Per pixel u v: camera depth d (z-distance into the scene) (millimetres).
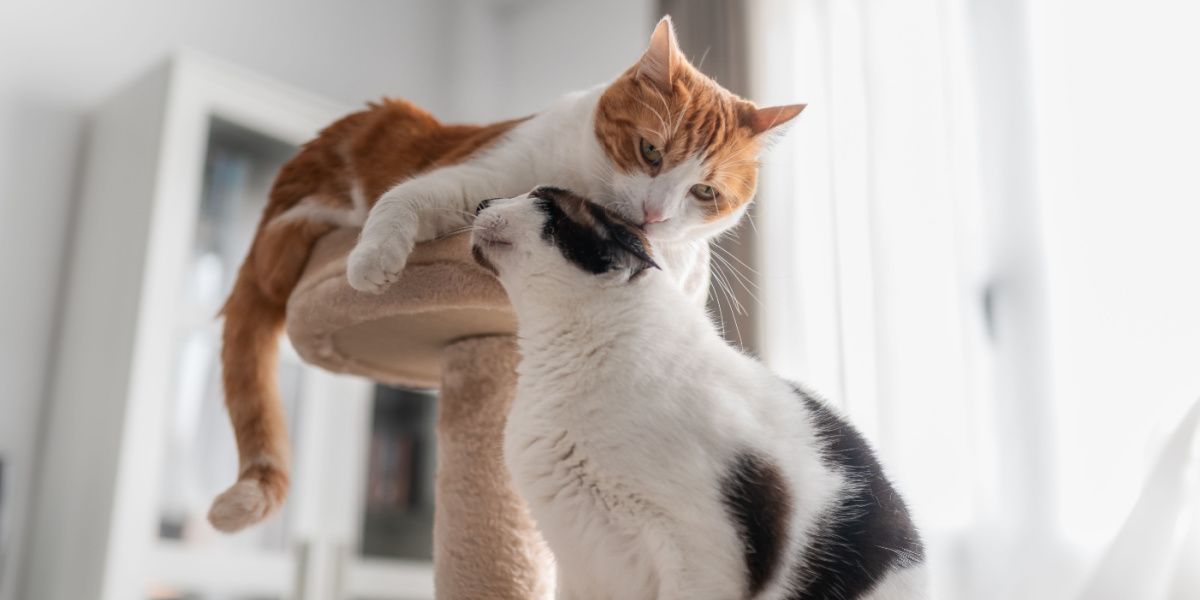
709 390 1017
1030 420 1973
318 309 1340
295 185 1553
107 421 2148
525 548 1333
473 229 1166
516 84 3625
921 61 2254
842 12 2418
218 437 2303
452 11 3703
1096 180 1986
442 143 1458
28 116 2473
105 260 2340
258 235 1560
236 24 3008
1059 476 1933
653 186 1257
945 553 1990
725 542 952
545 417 1061
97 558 2059
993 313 2078
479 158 1343
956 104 2201
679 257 1365
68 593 2119
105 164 2463
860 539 1064
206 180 2383
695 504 951
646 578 1025
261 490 1312
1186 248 1838
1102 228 1962
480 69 3660
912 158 2209
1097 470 1888
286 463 1412
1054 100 2080
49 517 2268
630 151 1268
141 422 2109
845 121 2350
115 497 2053
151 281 2170
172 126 2258
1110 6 2021
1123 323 1900
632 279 1075
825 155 2365
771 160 2379
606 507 1015
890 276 2148
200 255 2340
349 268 1142
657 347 1039
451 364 1435
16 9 2500
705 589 948
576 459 1022
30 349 2381
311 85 3184
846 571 1044
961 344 2068
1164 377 1824
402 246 1154
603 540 1033
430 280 1242
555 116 1380
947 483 2023
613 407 1007
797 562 1010
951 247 2135
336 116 2654
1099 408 1905
